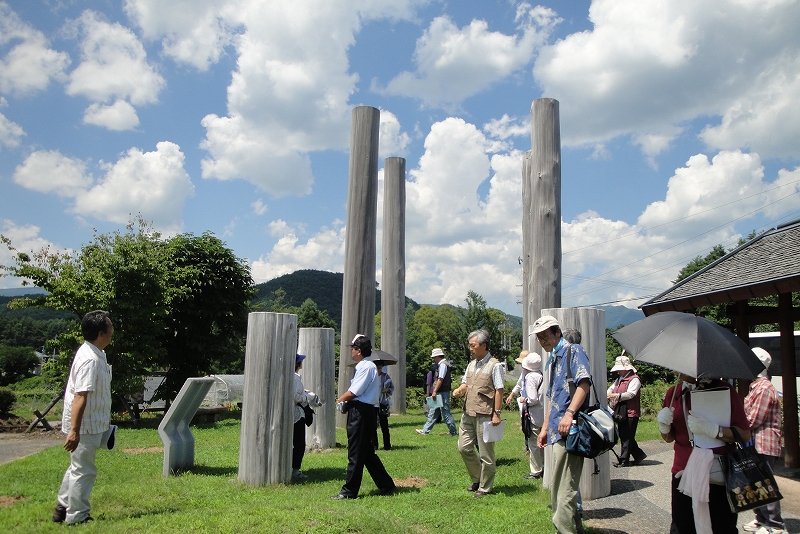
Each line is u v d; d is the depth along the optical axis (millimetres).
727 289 8672
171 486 6895
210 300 21719
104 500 6082
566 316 6969
